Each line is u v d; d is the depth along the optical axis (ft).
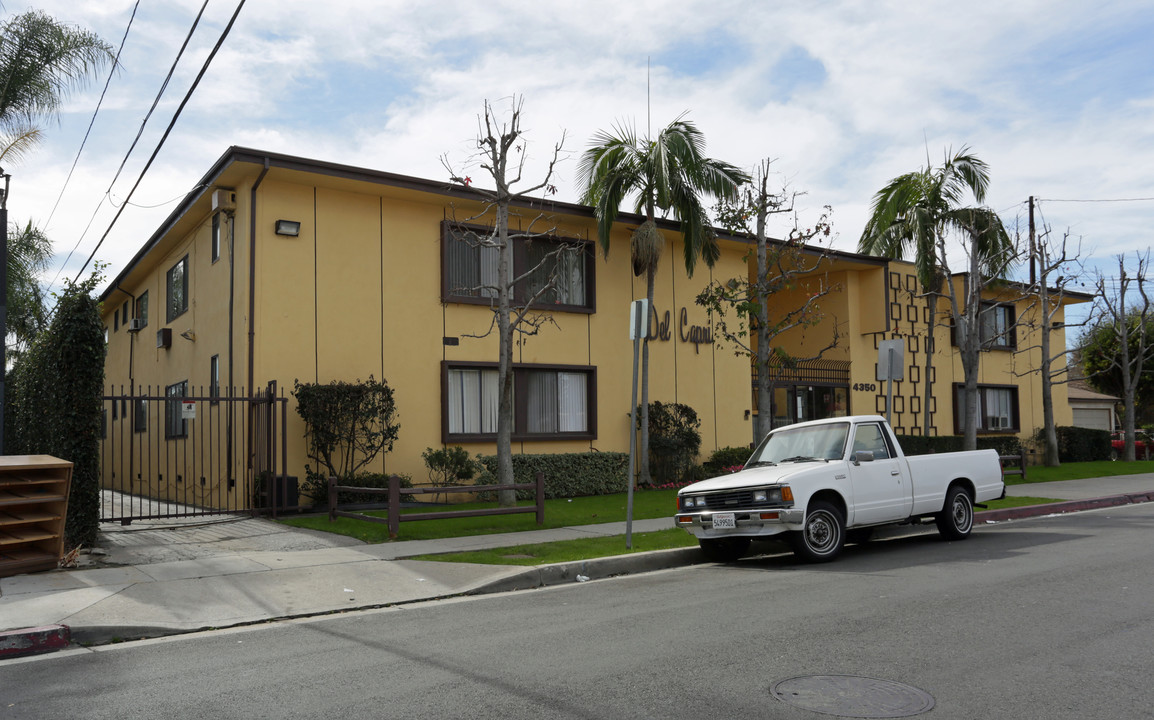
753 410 78.74
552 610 26.50
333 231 56.24
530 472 59.88
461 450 57.00
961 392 98.17
